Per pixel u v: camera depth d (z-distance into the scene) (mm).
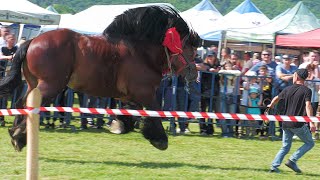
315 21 26234
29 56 10594
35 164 5613
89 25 25172
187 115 9852
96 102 15523
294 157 10562
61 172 9680
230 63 16969
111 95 11023
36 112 5691
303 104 10266
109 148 12445
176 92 15430
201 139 14727
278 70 15609
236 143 14344
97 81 10773
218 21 28578
